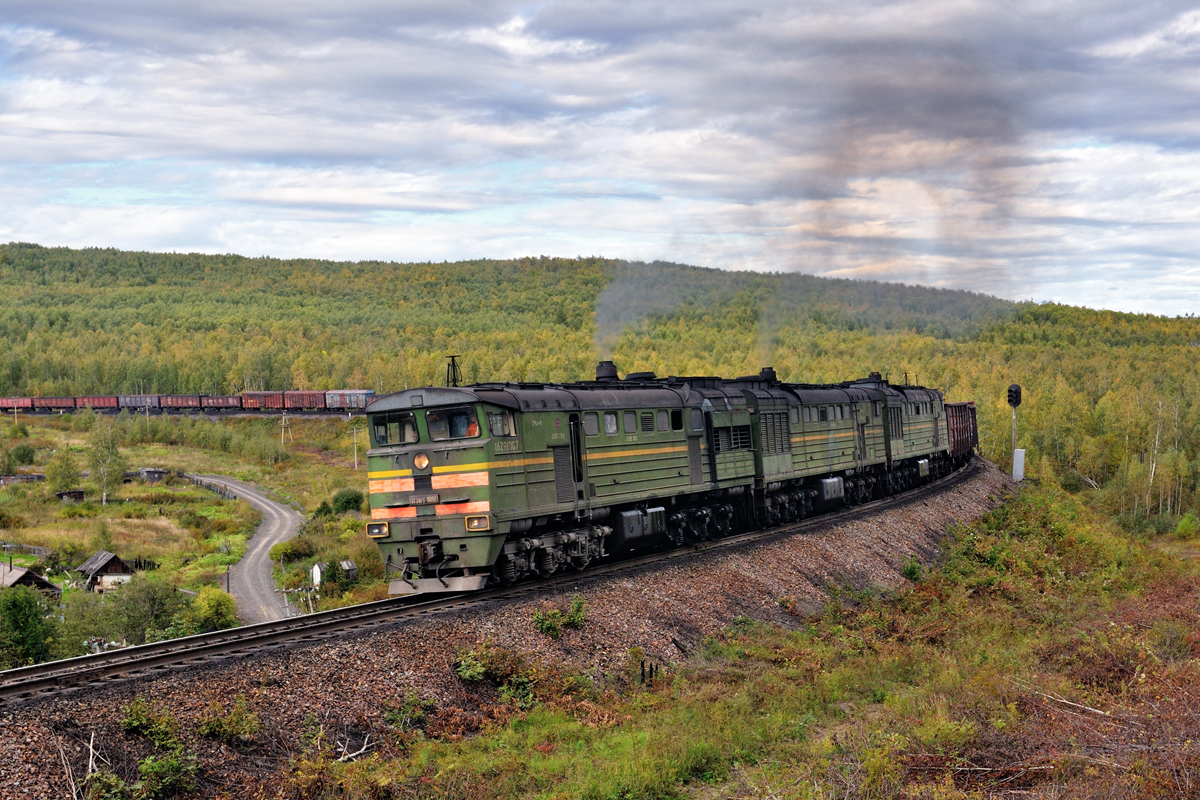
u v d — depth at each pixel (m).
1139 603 29.95
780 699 17.52
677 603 21.75
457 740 14.12
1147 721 14.93
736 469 29.28
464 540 19.55
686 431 26.70
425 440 20.02
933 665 20.39
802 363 133.88
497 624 17.58
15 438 123.44
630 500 23.94
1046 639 24.27
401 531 20.14
